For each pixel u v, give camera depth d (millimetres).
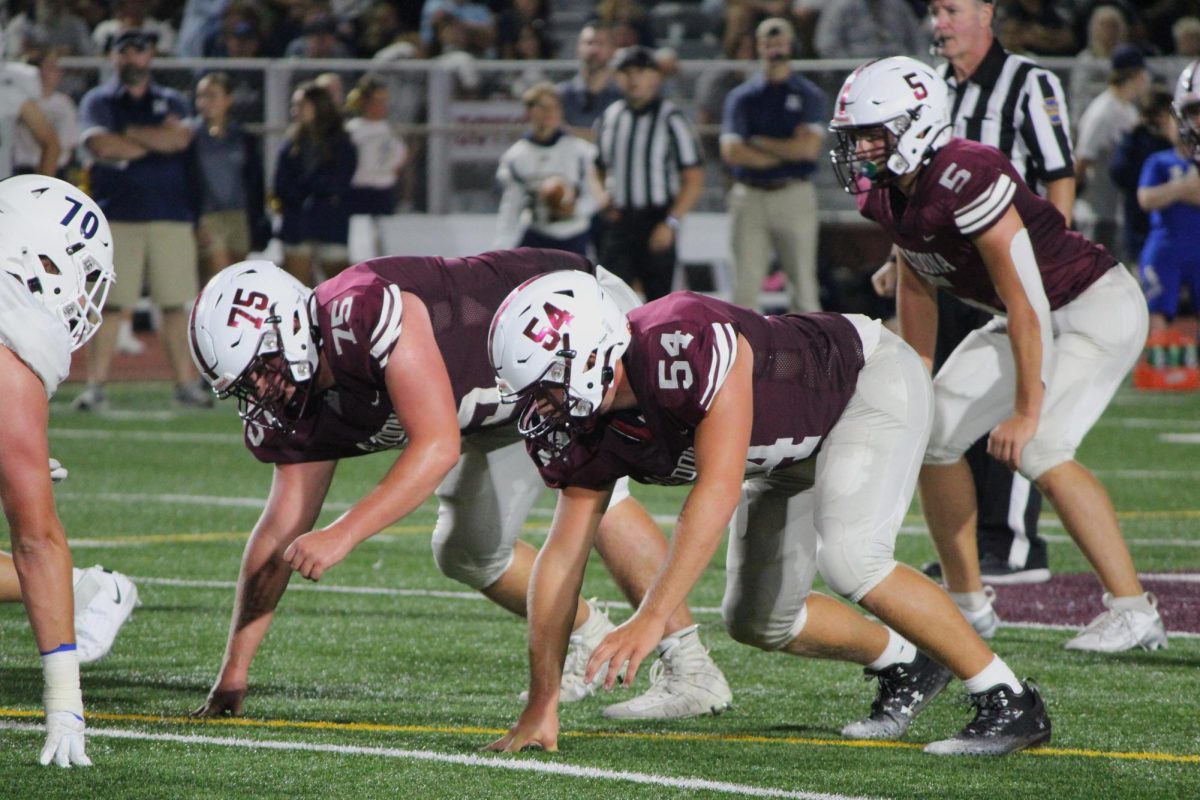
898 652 12633
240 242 37562
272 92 41438
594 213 35844
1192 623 17047
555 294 10633
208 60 42625
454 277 12422
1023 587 19234
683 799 10570
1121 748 12180
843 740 12461
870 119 14445
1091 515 15812
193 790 10625
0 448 10531
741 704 13789
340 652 15633
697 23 53000
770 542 12391
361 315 11250
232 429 33656
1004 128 18156
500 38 47906
